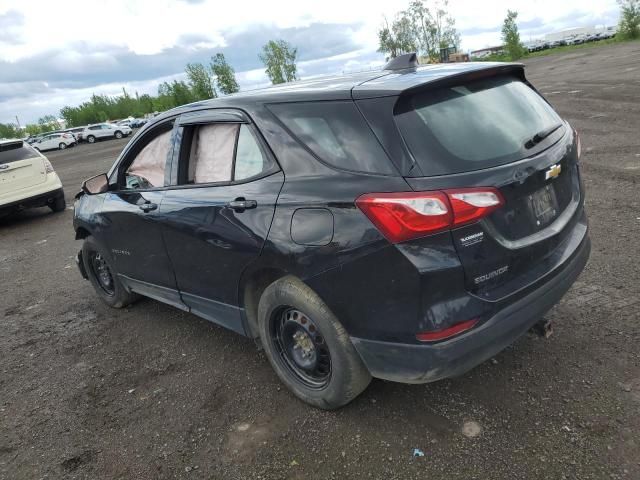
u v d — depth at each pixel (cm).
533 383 294
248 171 301
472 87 275
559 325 346
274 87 330
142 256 400
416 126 240
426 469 246
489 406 281
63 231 884
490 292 241
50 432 318
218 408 318
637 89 1398
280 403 313
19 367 409
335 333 266
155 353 398
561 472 233
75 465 285
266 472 260
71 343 438
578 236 301
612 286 386
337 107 260
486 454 249
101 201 436
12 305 553
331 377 279
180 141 355
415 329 234
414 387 306
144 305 496
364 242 237
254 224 285
